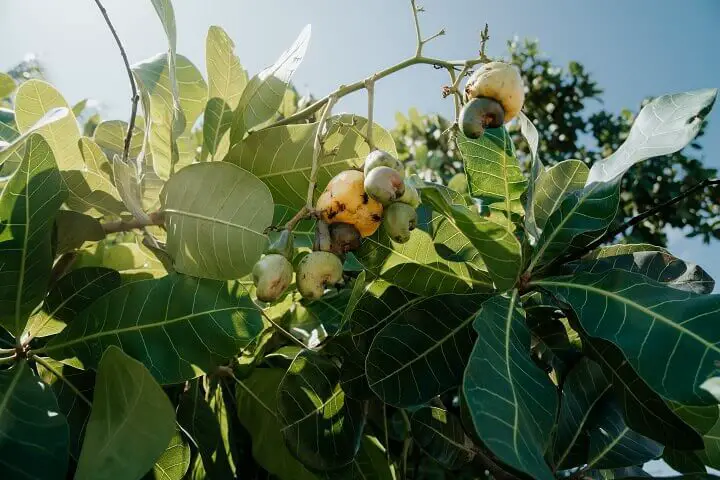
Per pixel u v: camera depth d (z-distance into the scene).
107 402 1.09
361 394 1.54
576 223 1.50
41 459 1.10
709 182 1.50
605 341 1.36
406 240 1.26
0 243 1.25
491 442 0.99
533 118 5.10
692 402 1.07
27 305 1.32
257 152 1.55
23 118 1.63
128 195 1.42
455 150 4.20
